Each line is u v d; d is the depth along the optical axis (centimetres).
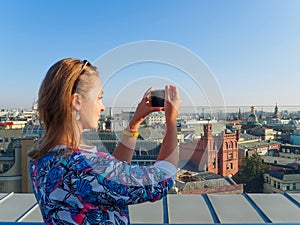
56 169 73
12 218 134
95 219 72
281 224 128
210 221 132
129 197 71
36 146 81
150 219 133
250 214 139
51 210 72
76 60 80
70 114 76
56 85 75
